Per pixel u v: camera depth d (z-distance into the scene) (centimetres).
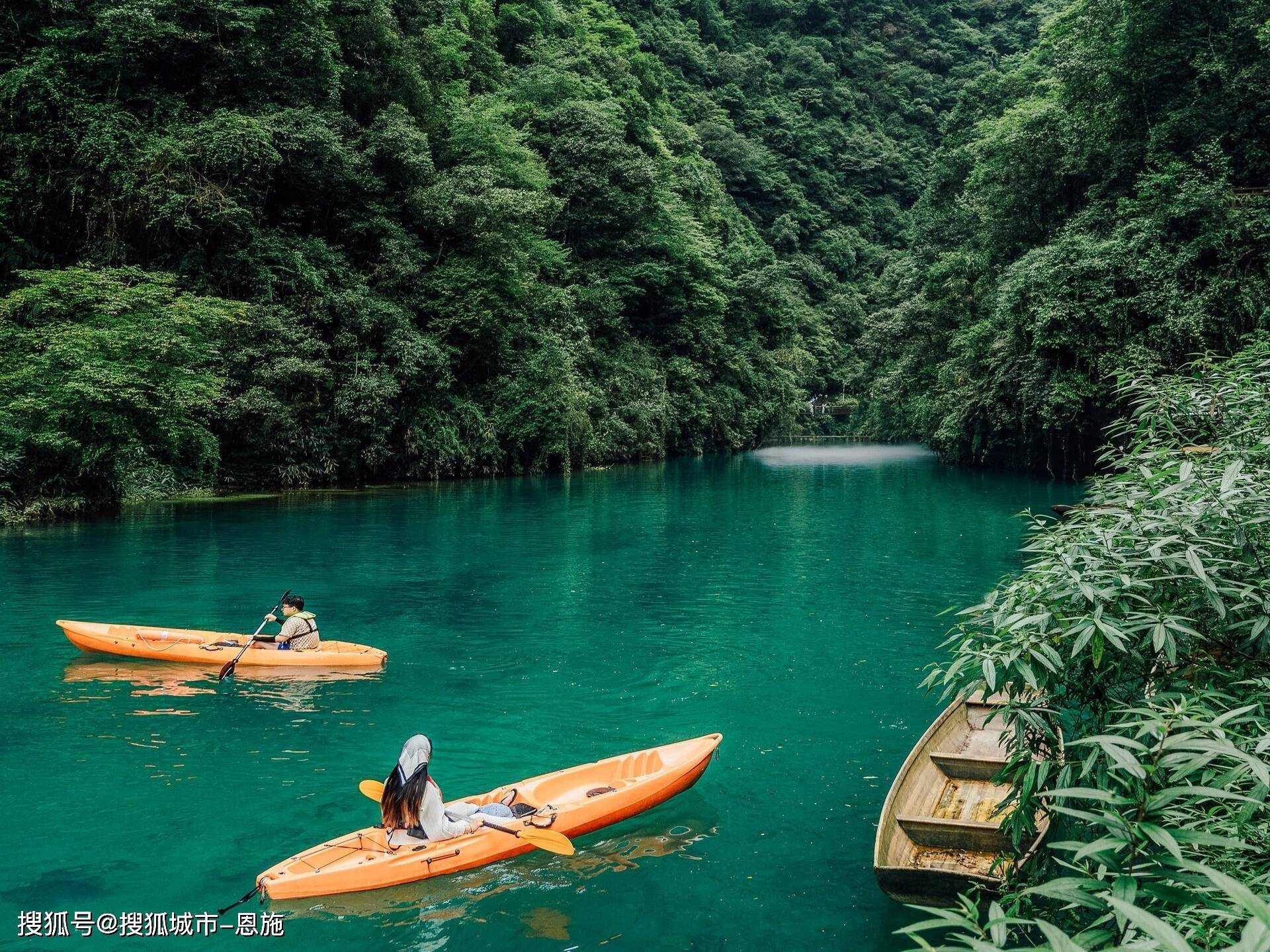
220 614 1044
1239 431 497
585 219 4028
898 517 2036
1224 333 2206
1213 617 409
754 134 8350
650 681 830
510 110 3706
